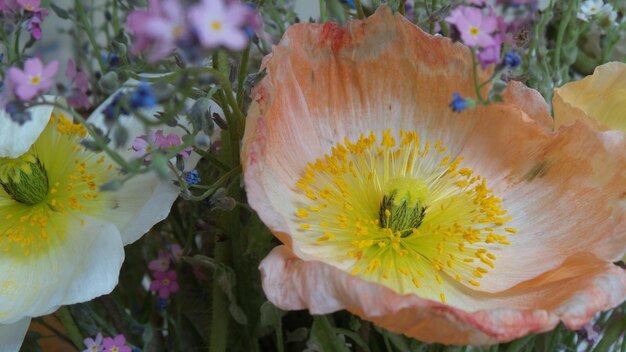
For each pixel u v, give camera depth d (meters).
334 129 0.21
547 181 0.21
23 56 0.19
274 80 0.18
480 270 0.20
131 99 0.16
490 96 0.18
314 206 0.20
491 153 0.21
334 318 0.21
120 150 0.20
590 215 0.20
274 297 0.17
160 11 0.15
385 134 0.21
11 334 0.20
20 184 0.21
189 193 0.19
